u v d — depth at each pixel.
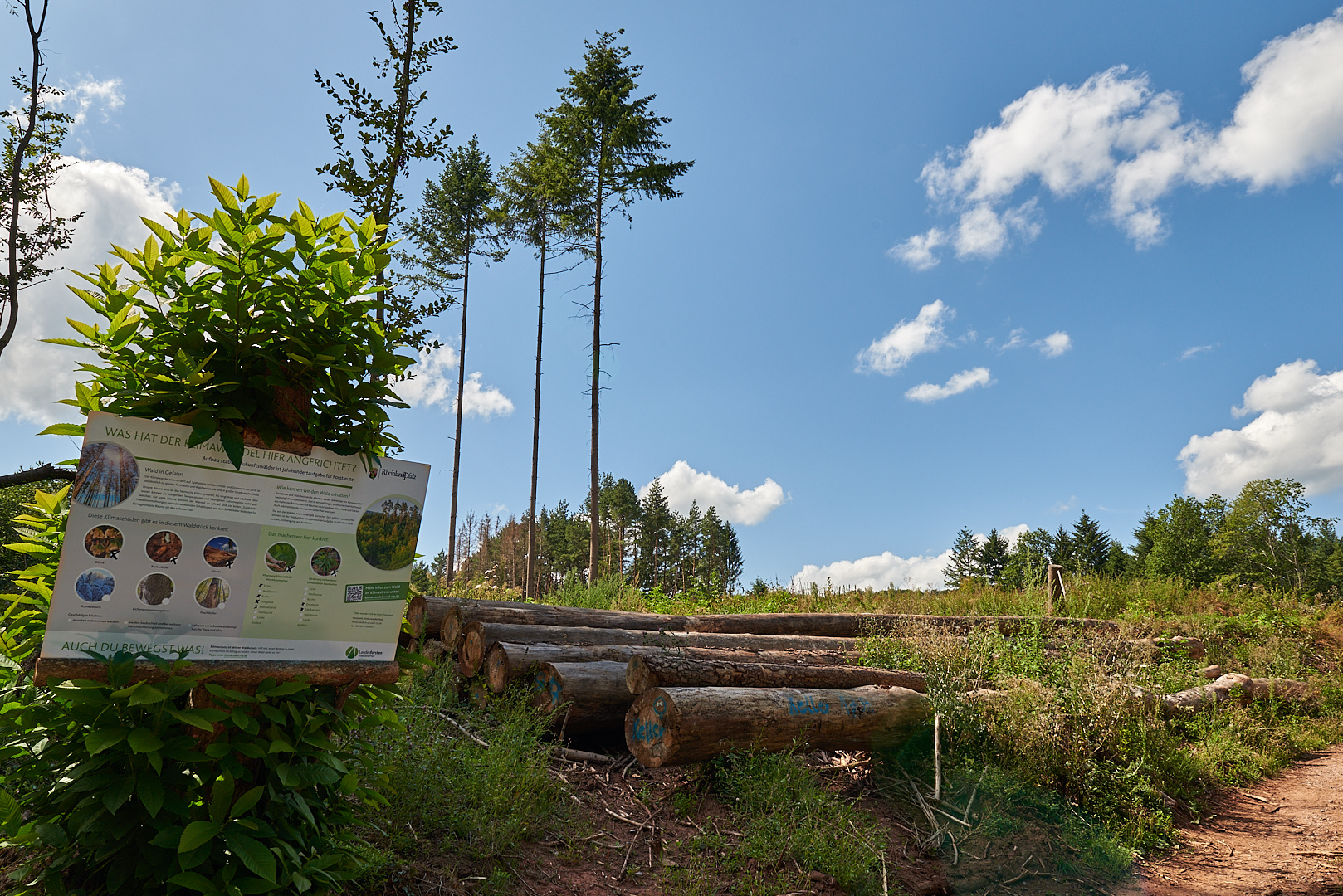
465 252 27.45
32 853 2.52
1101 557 66.62
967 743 5.48
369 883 3.12
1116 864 4.64
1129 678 6.81
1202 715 7.98
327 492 2.70
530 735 5.00
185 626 2.39
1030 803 4.95
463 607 6.96
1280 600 14.95
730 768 4.91
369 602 2.74
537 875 3.65
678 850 4.18
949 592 14.55
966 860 4.39
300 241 2.69
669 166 22.84
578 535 55.09
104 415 2.33
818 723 4.98
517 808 4.00
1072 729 5.88
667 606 12.44
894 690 5.60
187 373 2.45
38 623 2.52
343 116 7.32
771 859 4.09
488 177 28.59
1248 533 67.75
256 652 2.50
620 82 23.42
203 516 2.46
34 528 2.67
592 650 5.98
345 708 2.84
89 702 2.20
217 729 2.42
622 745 5.50
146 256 2.54
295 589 2.59
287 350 2.68
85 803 2.23
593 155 23.17
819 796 4.70
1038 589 13.75
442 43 7.62
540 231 26.03
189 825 2.19
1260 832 5.64
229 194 2.61
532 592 23.31
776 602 13.19
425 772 3.91
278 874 2.45
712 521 67.56
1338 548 66.56
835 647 8.05
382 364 2.85
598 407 21.36
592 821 4.30
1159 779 6.03
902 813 4.94
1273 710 8.98
